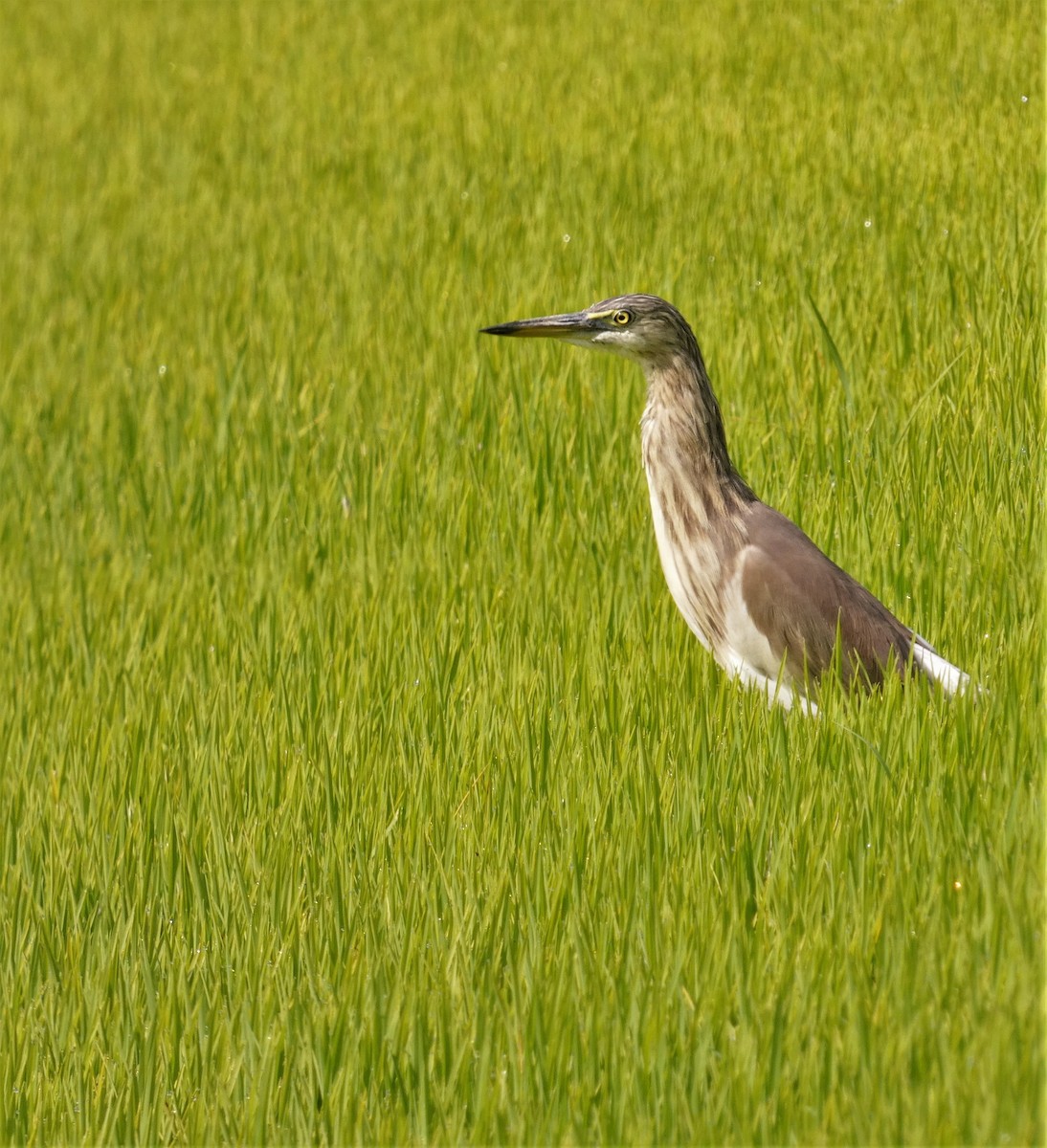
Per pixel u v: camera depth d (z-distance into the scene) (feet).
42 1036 27.53
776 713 32.12
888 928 25.49
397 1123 23.98
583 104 77.41
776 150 64.80
